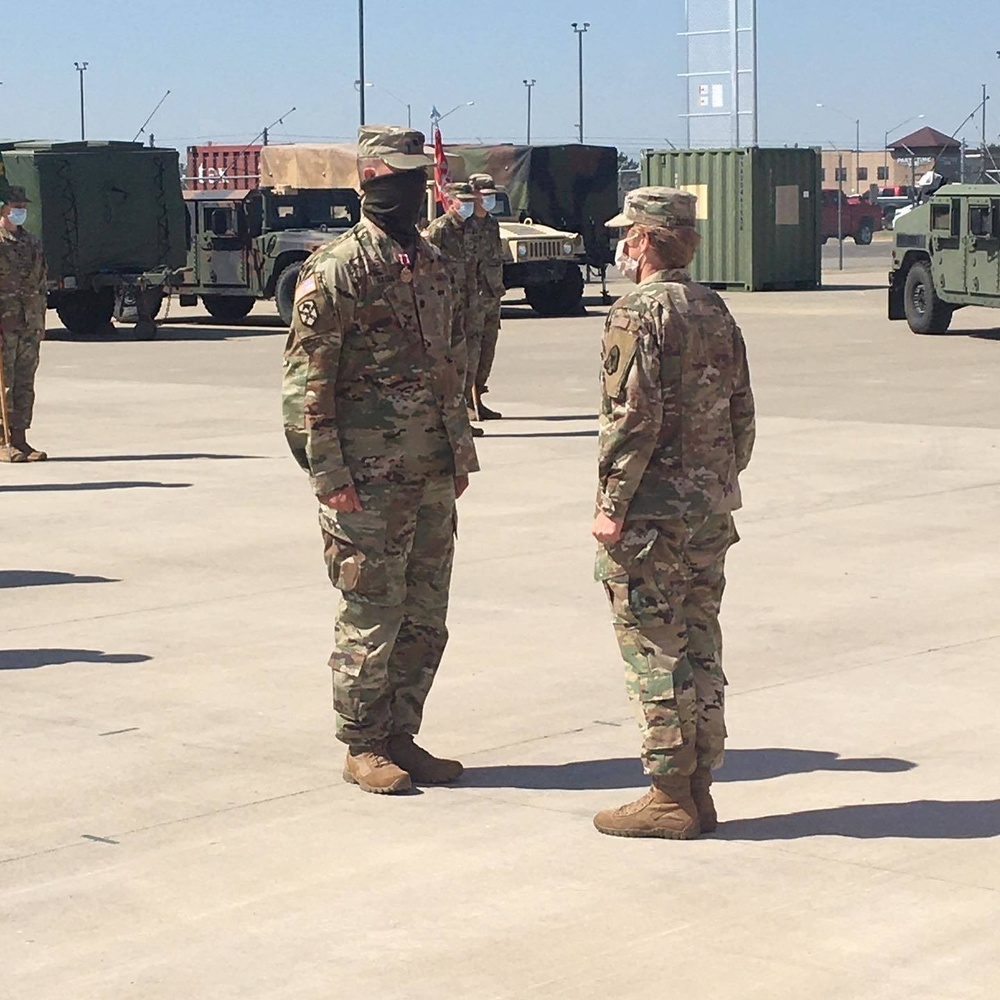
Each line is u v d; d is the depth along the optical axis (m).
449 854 5.21
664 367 5.05
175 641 7.90
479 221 14.67
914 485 11.80
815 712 6.62
